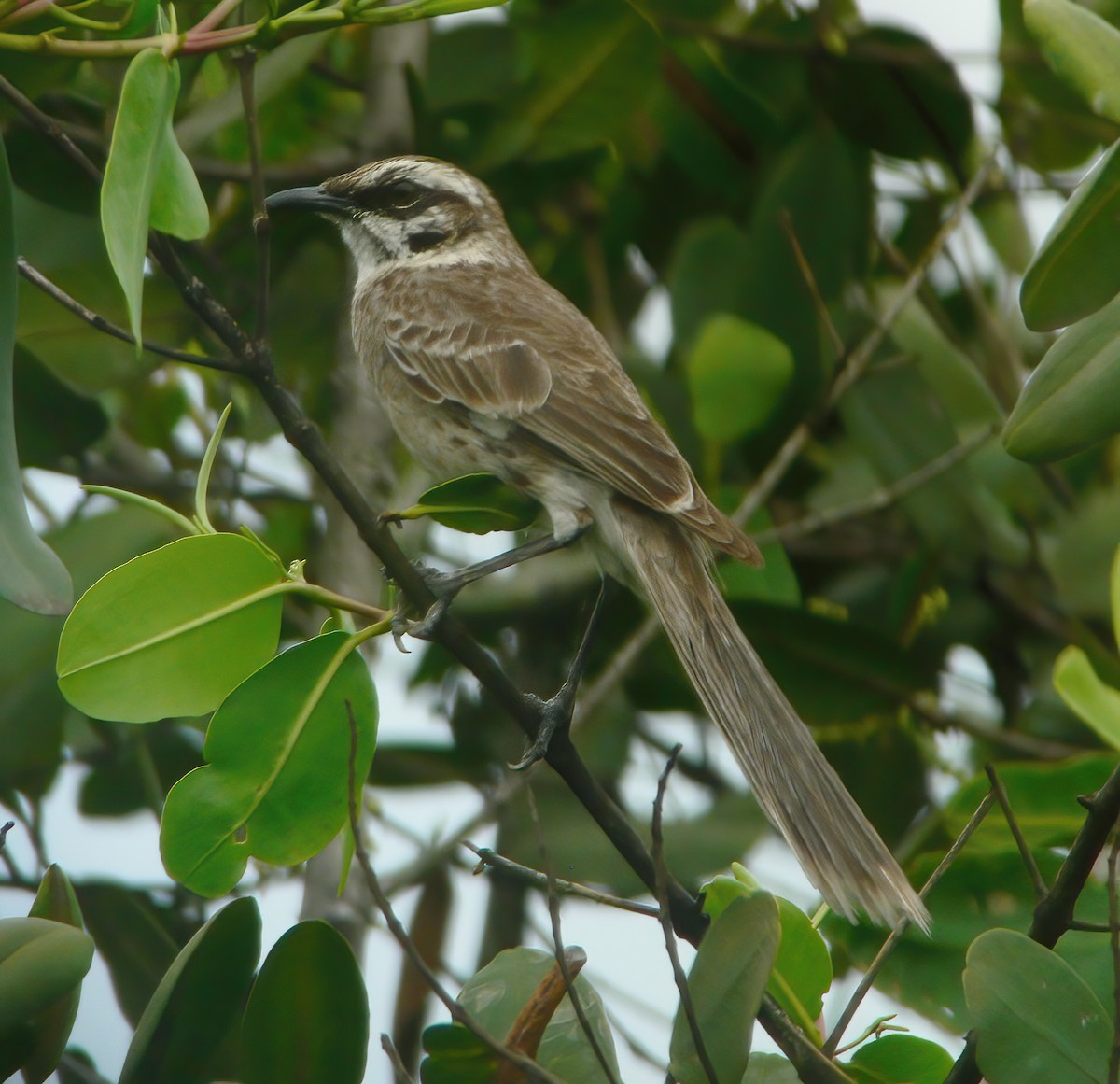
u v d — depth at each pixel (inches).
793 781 313.6
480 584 443.2
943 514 435.5
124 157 238.5
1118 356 259.9
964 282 469.7
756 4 480.4
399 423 401.7
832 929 318.0
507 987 279.1
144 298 402.6
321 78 459.5
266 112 455.2
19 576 240.8
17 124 358.3
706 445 425.4
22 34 288.0
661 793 239.6
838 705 417.1
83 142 362.3
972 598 448.8
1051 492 447.5
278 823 272.8
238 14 351.6
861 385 438.0
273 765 271.4
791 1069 270.1
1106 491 450.9
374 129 449.4
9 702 360.5
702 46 462.0
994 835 312.3
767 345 417.4
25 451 404.5
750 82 482.0
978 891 311.7
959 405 445.7
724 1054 236.8
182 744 418.0
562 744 285.0
